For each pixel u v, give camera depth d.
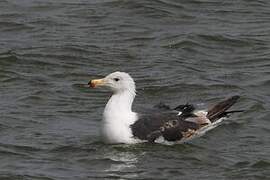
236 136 19.62
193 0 29.55
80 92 22.47
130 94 19.12
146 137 18.78
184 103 21.84
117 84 19.08
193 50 25.94
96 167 17.61
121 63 24.77
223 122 20.20
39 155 18.17
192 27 27.58
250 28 27.58
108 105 19.05
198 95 22.45
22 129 19.70
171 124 19.03
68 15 28.31
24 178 16.91
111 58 25.06
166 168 17.61
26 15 28.22
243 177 17.23
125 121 18.88
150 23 27.89
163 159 18.11
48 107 21.30
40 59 24.72
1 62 24.38
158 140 18.83
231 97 20.27
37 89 22.48
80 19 28.05
